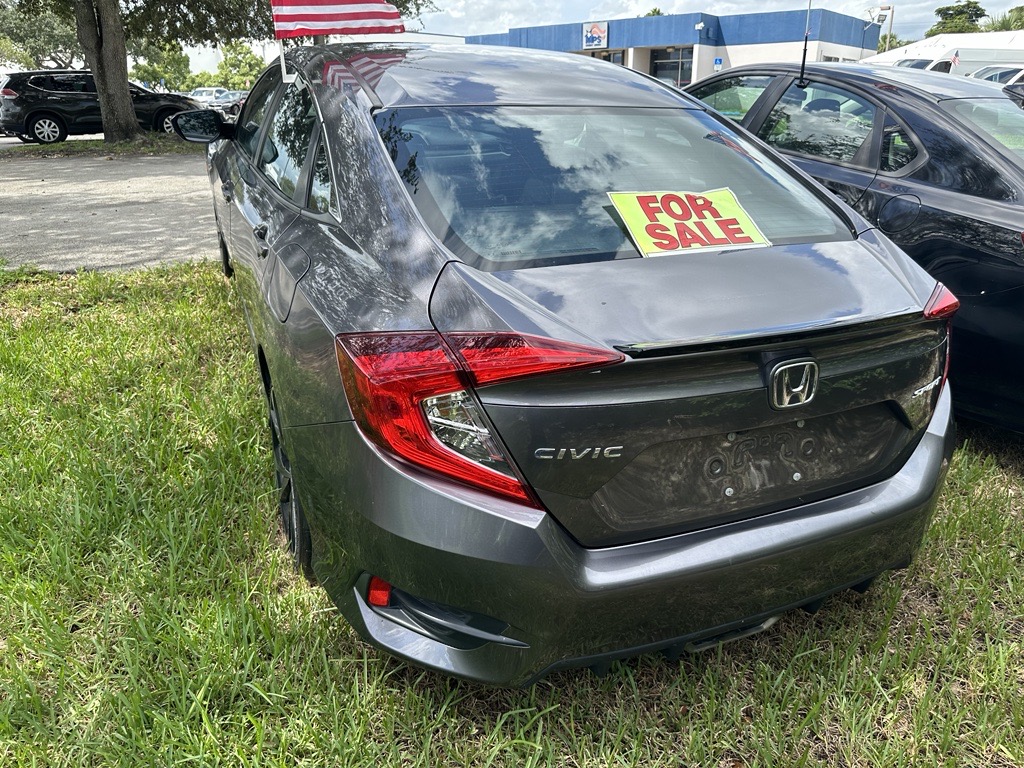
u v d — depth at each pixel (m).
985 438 3.56
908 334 1.86
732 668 2.16
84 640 2.12
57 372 3.67
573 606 1.61
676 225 2.01
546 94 2.50
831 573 1.89
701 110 2.73
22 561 2.38
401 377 1.57
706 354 1.57
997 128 3.58
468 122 2.26
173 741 1.78
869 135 3.89
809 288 1.82
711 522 1.74
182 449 3.03
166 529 2.47
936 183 3.47
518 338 1.54
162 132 18.95
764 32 34.91
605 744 1.91
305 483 1.88
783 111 4.46
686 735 1.94
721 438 1.71
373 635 1.77
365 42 3.01
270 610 2.20
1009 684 2.08
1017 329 3.04
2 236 7.08
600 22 38.28
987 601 2.37
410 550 1.62
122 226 7.59
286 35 4.46
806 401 1.72
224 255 4.83
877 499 1.90
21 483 2.74
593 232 1.93
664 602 1.68
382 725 1.91
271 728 1.87
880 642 2.18
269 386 2.61
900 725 1.98
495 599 1.61
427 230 1.89
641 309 1.66
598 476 1.60
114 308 4.82
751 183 2.31
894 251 2.16
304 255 2.12
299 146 2.65
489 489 1.57
